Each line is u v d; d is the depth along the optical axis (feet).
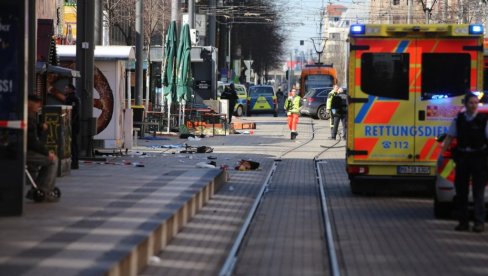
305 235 112.37
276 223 122.72
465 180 113.29
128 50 211.41
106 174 157.58
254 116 537.65
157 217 101.86
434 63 144.25
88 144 194.59
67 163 153.58
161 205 113.29
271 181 179.42
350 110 145.69
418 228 117.50
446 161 121.49
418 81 144.25
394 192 157.28
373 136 145.07
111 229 92.27
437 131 144.05
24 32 102.83
